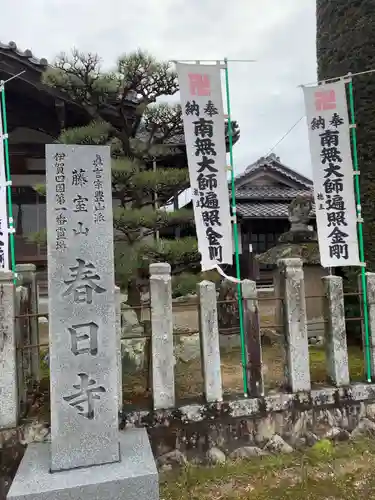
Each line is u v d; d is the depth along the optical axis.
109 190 3.62
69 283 3.45
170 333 4.31
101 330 3.47
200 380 5.64
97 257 3.53
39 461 3.39
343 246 5.09
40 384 5.37
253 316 4.63
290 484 3.80
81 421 3.32
